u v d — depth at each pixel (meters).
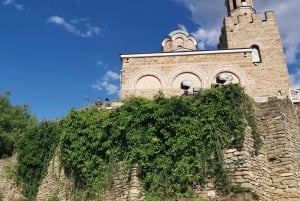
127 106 17.45
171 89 29.25
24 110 40.00
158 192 15.20
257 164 15.68
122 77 29.67
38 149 24.17
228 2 41.84
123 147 16.92
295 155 16.88
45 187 22.31
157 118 16.17
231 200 14.38
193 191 14.97
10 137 32.31
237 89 16.31
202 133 15.52
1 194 25.09
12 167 25.61
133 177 15.90
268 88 35.44
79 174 19.00
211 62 29.88
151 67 29.86
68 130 20.08
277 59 36.47
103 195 17.03
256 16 38.34
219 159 15.09
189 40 39.59
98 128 18.42
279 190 15.84
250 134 16.11
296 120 18.50
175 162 15.44
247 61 29.88
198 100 16.20
